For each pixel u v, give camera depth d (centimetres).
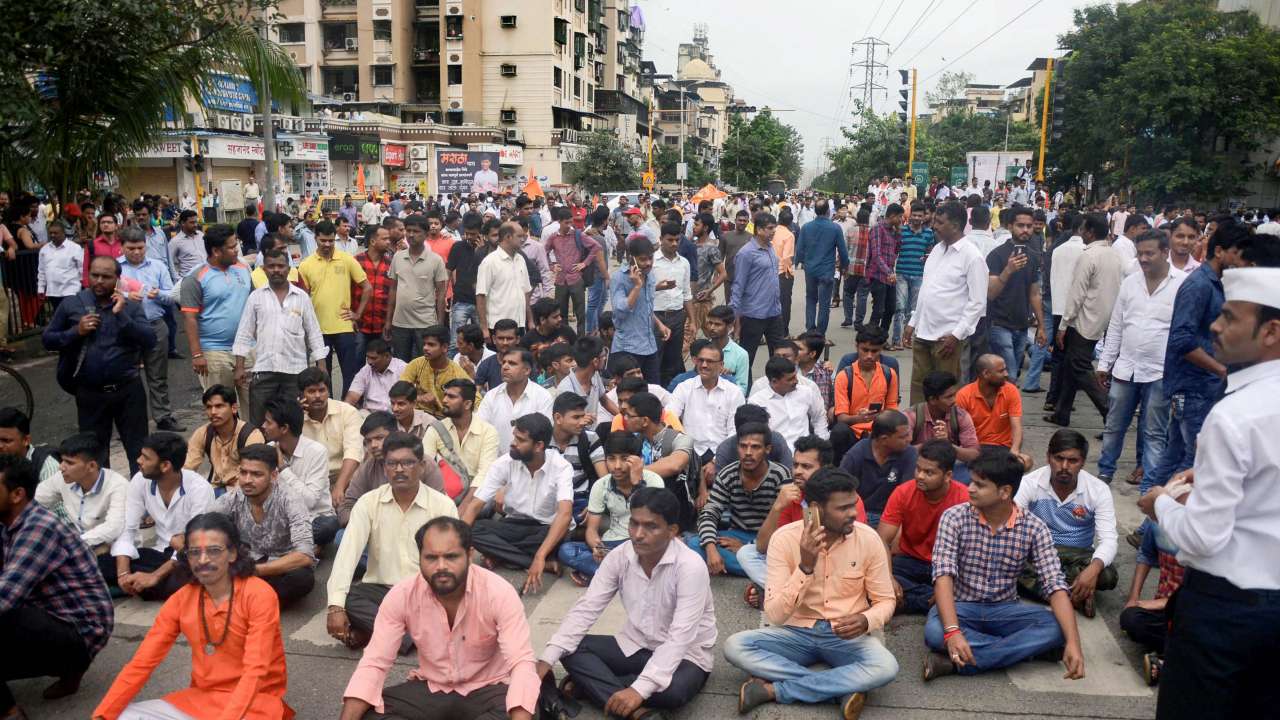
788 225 1315
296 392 795
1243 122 3616
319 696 455
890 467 596
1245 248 515
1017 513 480
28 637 430
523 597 572
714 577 594
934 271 762
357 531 510
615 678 438
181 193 3148
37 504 444
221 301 789
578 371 745
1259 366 304
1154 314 665
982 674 470
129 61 1085
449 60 5297
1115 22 4159
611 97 6494
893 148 4938
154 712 390
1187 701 314
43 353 1241
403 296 952
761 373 1098
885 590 459
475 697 399
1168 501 327
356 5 5338
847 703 427
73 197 1248
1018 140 6247
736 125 7612
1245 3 4234
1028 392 1031
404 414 667
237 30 1174
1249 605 296
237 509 550
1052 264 1017
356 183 4497
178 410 984
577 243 1229
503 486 619
